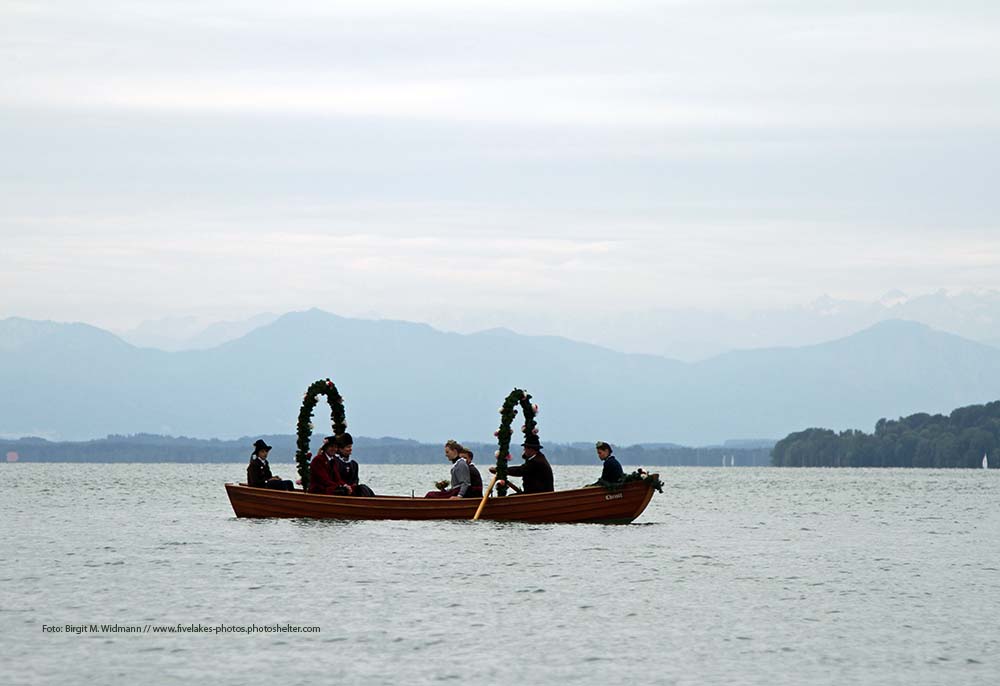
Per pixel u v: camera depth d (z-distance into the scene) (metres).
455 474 75.81
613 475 76.12
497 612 45.06
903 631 42.25
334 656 37.59
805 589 52.41
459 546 64.06
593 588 51.12
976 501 150.88
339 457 76.50
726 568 59.72
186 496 140.12
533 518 74.94
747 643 40.00
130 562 58.88
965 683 34.91
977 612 46.44
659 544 70.12
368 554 60.81
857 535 84.69
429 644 39.38
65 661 36.75
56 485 186.50
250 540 67.00
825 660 37.62
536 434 76.31
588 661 37.25
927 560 65.81
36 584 51.47
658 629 42.22
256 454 78.88
